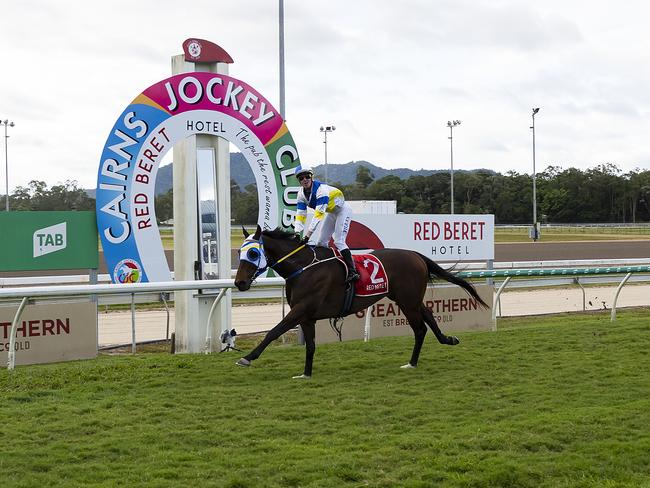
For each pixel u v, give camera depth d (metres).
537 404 5.12
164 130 7.79
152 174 7.78
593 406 5.07
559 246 28.91
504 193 57.81
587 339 7.66
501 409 5.01
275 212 8.51
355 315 8.44
